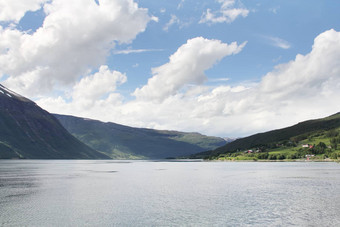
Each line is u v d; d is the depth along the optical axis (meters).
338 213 57.66
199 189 92.69
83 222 52.25
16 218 54.56
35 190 89.25
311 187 94.69
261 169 190.62
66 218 54.81
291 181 113.12
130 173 167.75
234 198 75.25
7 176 136.62
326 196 77.00
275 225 49.78
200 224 50.88
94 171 185.12
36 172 165.75
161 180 122.75
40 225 50.38
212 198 75.38
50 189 91.62
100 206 65.25
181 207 64.25
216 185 103.44
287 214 57.12
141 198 75.56
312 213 57.78
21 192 84.94
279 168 198.25
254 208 62.75
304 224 50.16
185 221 52.75
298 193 82.44
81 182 112.88
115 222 52.28
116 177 137.75
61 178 128.88
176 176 144.25
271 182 110.81
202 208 63.16
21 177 131.88
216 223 51.38
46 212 59.34
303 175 138.12
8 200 72.06
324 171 162.25
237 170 185.50
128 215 57.09
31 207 63.94
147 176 144.50
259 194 81.44
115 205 66.38
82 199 73.94
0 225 50.19
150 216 56.34
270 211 59.81
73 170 191.38
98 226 50.00
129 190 90.38
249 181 115.75
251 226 49.41
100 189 92.50
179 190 90.62
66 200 72.38
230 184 106.38
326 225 49.56
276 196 77.69
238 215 56.78
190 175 150.38
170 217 55.62
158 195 80.56
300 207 63.34
